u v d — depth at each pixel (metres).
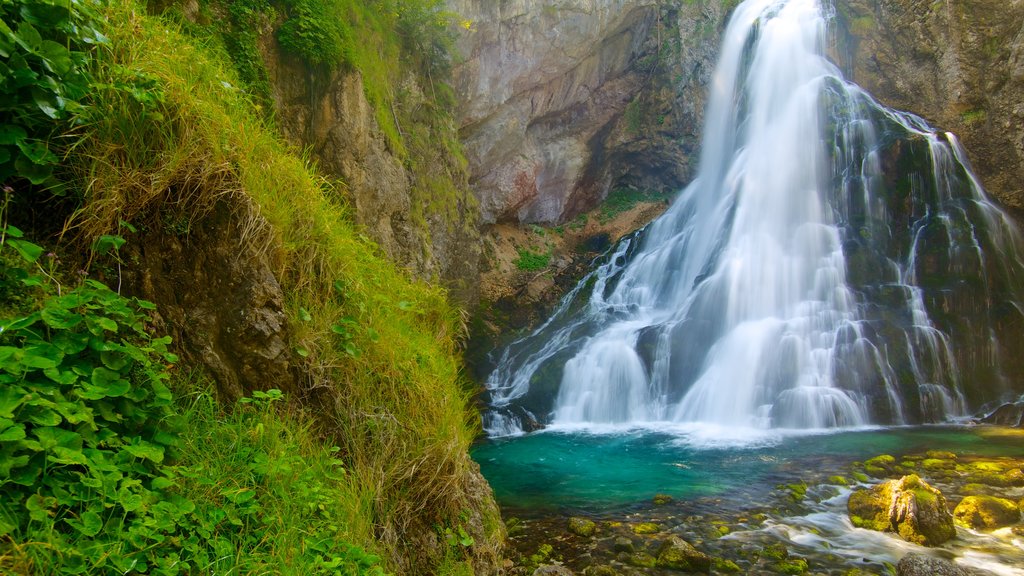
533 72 14.95
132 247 2.65
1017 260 11.46
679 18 17.80
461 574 3.54
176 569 1.88
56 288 2.27
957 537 5.44
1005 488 6.46
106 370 2.11
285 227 3.32
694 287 13.28
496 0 13.24
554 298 15.20
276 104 5.96
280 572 2.16
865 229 12.23
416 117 10.20
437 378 4.04
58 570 1.61
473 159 15.17
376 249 5.84
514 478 7.55
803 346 10.41
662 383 11.21
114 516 1.90
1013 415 9.39
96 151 2.52
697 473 7.50
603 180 19.12
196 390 2.67
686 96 17.72
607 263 16.19
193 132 2.82
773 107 15.04
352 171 6.67
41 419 1.80
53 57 2.38
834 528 5.71
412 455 3.47
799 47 15.16
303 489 2.60
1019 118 12.60
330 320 3.45
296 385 3.16
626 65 17.78
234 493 2.30
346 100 6.59
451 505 3.74
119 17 2.90
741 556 5.14
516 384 11.90
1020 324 10.47
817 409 9.68
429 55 10.56
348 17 7.40
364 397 3.38
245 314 2.94
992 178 13.22
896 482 5.94
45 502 1.70
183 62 3.21
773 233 13.20
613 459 8.33
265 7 5.84
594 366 11.60
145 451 2.04
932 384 10.00
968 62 13.31
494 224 16.88
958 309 10.74
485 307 14.23
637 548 5.30
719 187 15.52
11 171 2.31
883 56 14.68
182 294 2.78
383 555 3.01
